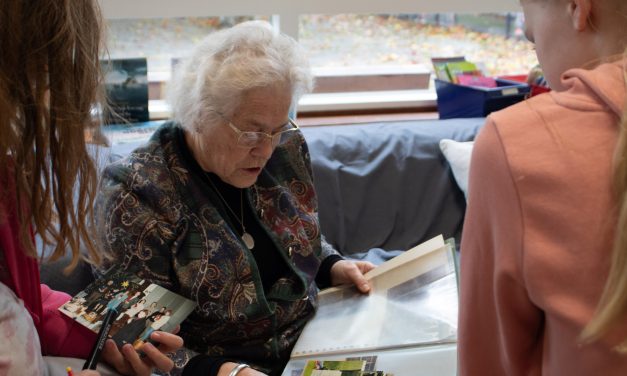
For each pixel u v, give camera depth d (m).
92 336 1.21
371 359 1.33
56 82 0.84
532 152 0.65
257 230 1.53
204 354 1.43
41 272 1.55
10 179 0.88
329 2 2.37
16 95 0.81
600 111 0.64
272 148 1.41
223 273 1.42
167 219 1.41
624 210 0.58
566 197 0.63
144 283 1.33
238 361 1.48
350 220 2.08
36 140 0.85
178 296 1.32
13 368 0.91
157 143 1.45
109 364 1.19
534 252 0.64
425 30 2.69
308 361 1.37
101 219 1.36
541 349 0.73
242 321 1.45
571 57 0.70
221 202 1.47
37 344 0.99
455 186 2.16
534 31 0.74
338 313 1.54
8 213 0.92
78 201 0.96
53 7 0.80
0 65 0.79
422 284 1.53
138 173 1.41
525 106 0.69
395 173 2.12
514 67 2.79
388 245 2.12
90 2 0.86
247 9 2.31
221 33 1.41
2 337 0.91
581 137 0.64
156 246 1.39
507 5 2.56
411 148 2.15
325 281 1.71
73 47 0.83
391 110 2.62
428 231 2.14
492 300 0.73
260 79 1.29
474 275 0.73
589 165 0.63
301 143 1.65
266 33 1.40
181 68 1.43
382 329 1.42
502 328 0.72
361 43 2.65
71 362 1.14
